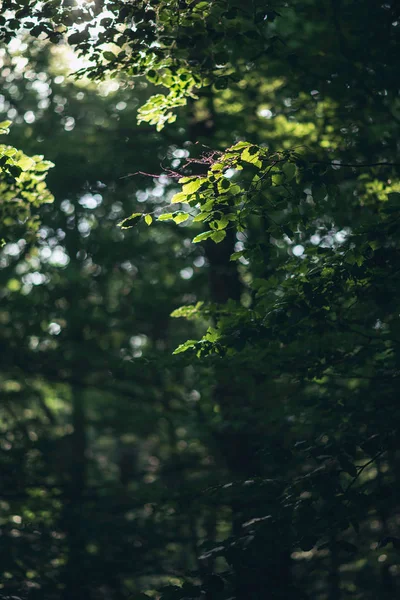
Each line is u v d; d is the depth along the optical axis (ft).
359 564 31.45
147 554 29.53
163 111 20.40
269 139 26.71
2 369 39.17
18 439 36.60
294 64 20.31
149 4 18.06
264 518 18.06
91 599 30.76
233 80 19.53
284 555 18.89
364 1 21.20
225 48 23.54
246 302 31.91
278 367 20.16
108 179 35.32
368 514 21.83
